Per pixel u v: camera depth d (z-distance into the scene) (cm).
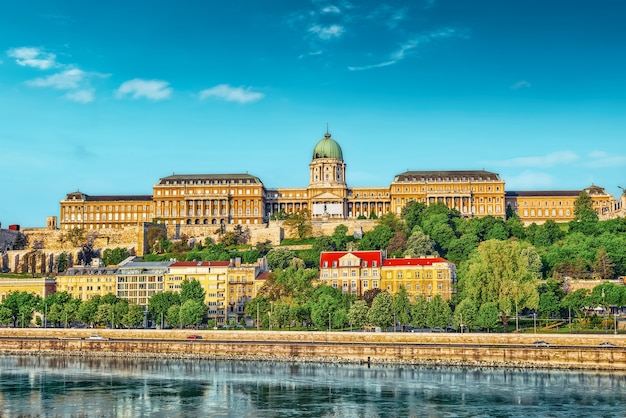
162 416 19400
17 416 19475
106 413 19725
